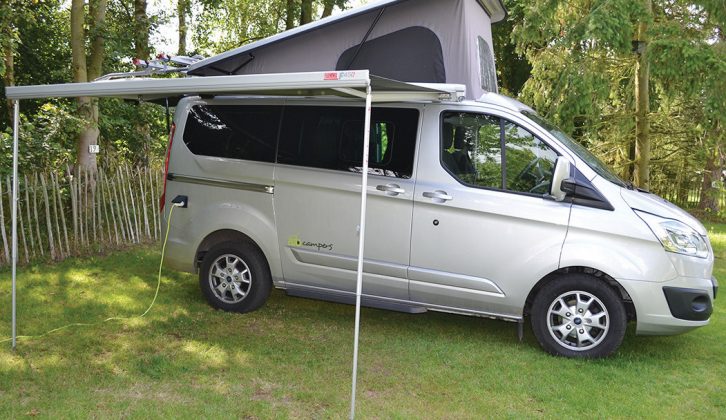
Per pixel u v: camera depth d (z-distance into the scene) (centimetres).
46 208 719
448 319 564
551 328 469
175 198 562
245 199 536
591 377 430
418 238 483
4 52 914
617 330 451
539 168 467
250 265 544
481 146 479
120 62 1084
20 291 599
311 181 510
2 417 343
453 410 374
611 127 1304
